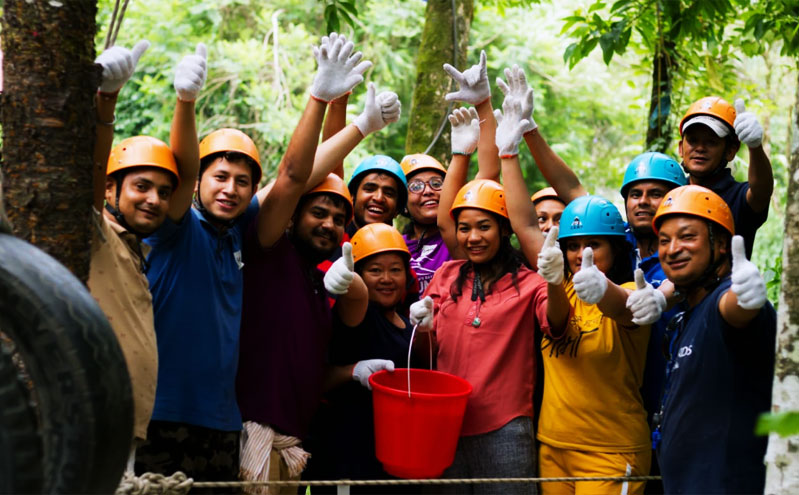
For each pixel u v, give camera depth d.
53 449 2.33
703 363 3.35
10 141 2.94
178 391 3.77
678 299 3.98
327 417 4.53
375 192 5.18
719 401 3.30
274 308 4.20
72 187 2.97
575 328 4.15
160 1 13.69
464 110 5.20
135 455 3.69
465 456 4.30
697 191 3.61
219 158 4.03
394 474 4.09
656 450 3.85
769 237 11.46
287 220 4.14
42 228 2.93
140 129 13.76
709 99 4.98
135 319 3.53
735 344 3.29
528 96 4.76
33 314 2.31
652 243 4.70
